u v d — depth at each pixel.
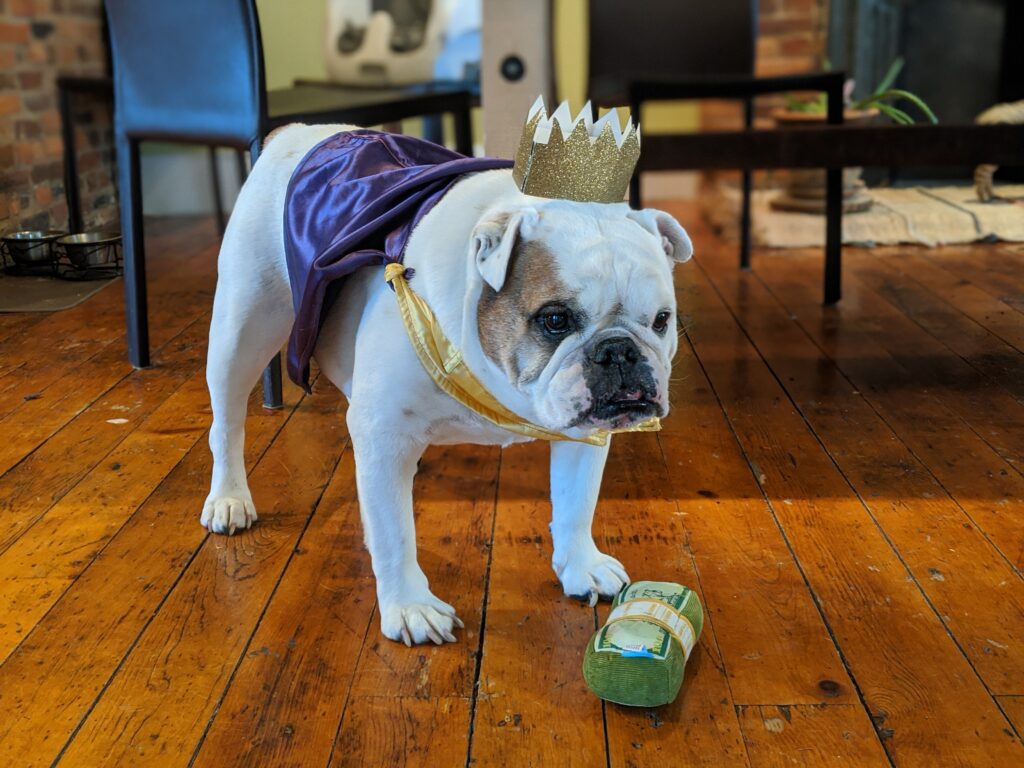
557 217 1.25
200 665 1.48
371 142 1.58
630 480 2.08
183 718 1.36
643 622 1.40
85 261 3.78
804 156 2.67
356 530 1.88
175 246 4.32
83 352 2.92
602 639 1.39
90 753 1.29
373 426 1.41
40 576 1.72
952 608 1.59
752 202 4.57
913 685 1.41
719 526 1.88
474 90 3.12
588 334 1.22
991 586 1.65
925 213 4.19
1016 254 3.89
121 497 2.01
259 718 1.36
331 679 1.44
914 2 4.24
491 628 1.56
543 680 1.43
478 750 1.29
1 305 3.42
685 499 1.99
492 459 2.19
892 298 3.37
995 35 4.25
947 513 1.90
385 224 1.40
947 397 2.50
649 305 1.23
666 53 2.88
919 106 4.05
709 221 4.60
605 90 2.79
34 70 4.16
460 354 1.31
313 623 1.58
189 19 2.36
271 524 1.90
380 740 1.31
